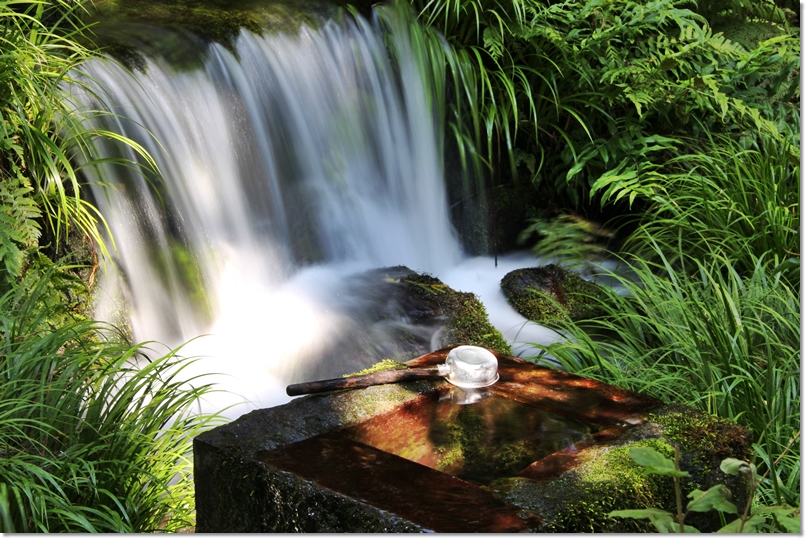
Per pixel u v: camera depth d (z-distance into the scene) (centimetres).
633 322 389
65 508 235
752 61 541
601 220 567
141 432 278
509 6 553
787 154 468
